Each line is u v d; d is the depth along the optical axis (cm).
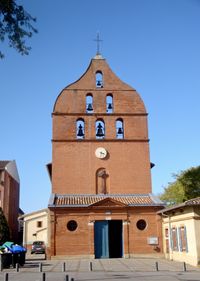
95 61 4066
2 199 4862
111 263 2916
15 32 1103
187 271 2347
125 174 3697
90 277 2058
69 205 3397
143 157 3753
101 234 3412
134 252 3375
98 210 3434
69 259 3291
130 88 3962
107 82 3978
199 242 2672
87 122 3816
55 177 3628
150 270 2412
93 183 3644
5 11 1068
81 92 3909
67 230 3372
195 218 2716
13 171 5694
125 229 3412
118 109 3884
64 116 3812
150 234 3428
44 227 5881
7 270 2538
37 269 2569
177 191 5578
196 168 5588
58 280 1927
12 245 2819
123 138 3794
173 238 3191
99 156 3719
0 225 3912
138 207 3466
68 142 3738
